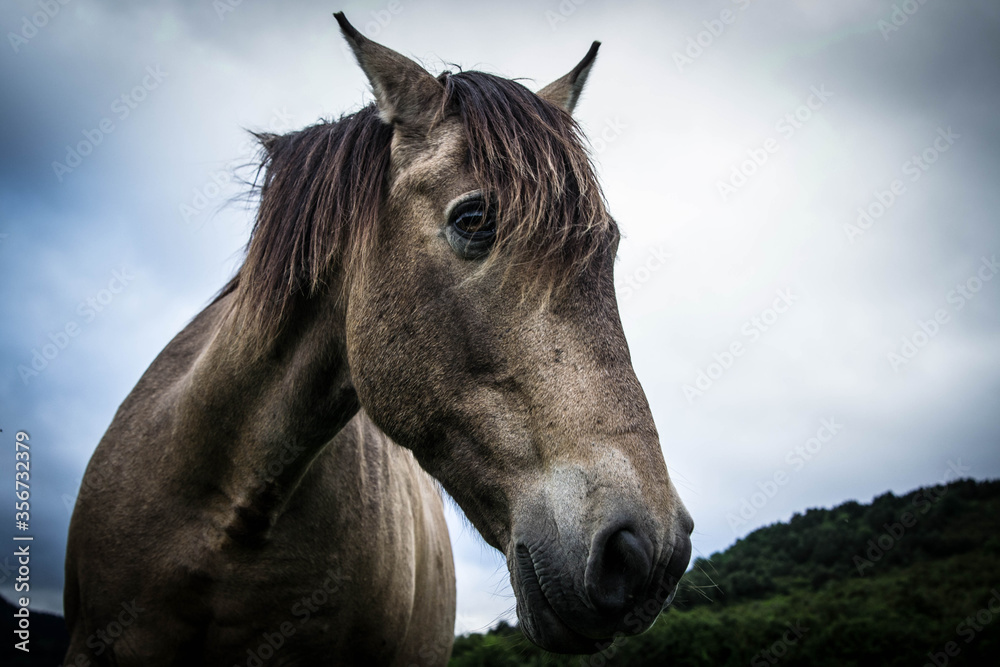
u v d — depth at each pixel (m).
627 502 1.23
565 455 1.31
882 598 10.81
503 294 1.43
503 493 1.43
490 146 1.49
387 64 1.70
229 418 1.93
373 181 1.65
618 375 1.35
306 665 2.08
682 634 8.53
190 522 2.00
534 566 1.33
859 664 8.46
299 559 2.02
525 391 1.39
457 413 1.49
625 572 1.21
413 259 1.54
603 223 1.45
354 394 1.86
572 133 1.59
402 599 2.30
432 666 2.95
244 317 1.88
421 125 1.66
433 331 1.50
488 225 1.46
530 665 7.05
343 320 1.77
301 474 1.94
